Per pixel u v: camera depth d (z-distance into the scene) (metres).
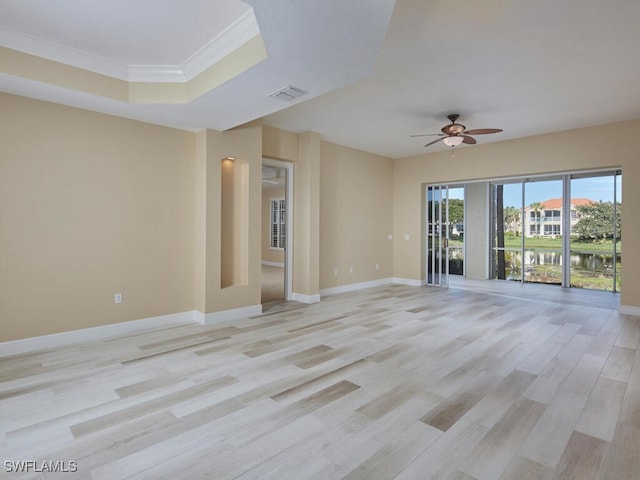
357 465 1.88
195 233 4.71
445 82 3.87
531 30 2.85
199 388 2.75
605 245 7.07
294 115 4.99
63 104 3.65
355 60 2.67
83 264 3.83
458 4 2.50
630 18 2.68
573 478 1.79
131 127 4.14
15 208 3.41
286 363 3.25
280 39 2.36
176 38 3.01
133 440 2.08
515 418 2.34
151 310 4.34
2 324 3.38
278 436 2.13
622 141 5.16
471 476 1.80
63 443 2.05
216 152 4.60
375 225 7.48
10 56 2.95
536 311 5.28
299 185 6.00
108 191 3.98
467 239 9.25
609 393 2.69
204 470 1.83
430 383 2.85
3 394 2.63
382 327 4.41
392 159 7.89
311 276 5.87
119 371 3.05
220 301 4.68
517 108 4.66
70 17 2.69
